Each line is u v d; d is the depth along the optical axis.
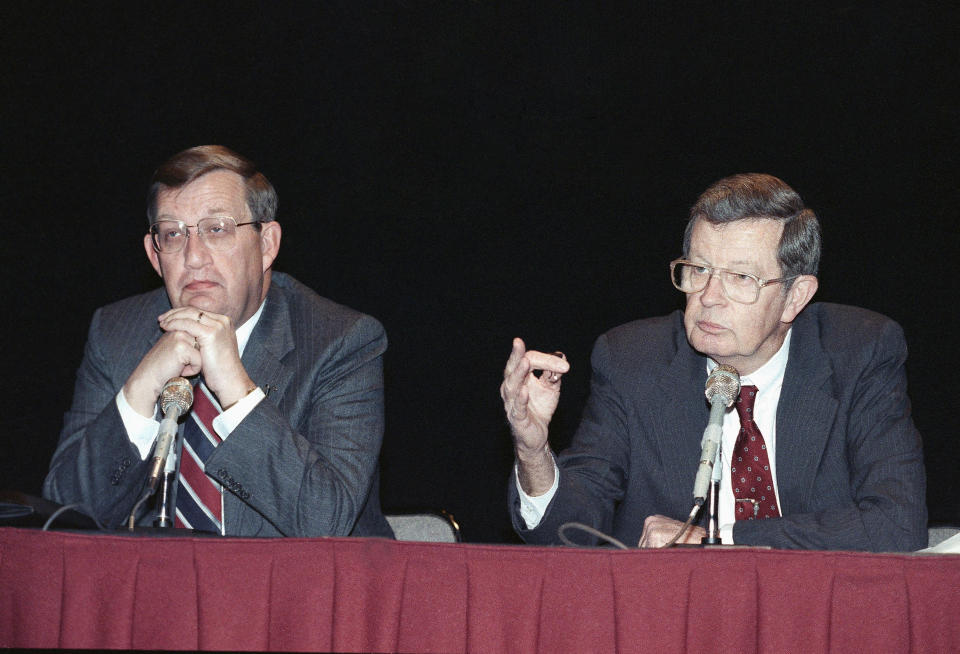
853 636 2.06
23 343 5.29
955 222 5.07
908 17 5.14
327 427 3.26
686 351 3.36
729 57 5.24
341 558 2.12
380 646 2.09
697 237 3.11
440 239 5.33
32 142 5.38
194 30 5.40
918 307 5.07
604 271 5.26
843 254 5.12
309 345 3.35
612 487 3.29
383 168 5.36
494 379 5.25
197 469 3.11
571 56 5.33
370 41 5.38
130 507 2.95
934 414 4.99
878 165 5.13
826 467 3.19
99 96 5.39
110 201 5.36
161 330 3.38
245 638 2.10
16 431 5.25
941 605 2.06
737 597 2.07
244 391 3.00
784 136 5.20
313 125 5.37
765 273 3.04
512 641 2.08
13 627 2.14
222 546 2.13
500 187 5.34
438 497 5.21
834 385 3.24
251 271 3.22
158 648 2.11
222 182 3.19
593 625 2.08
